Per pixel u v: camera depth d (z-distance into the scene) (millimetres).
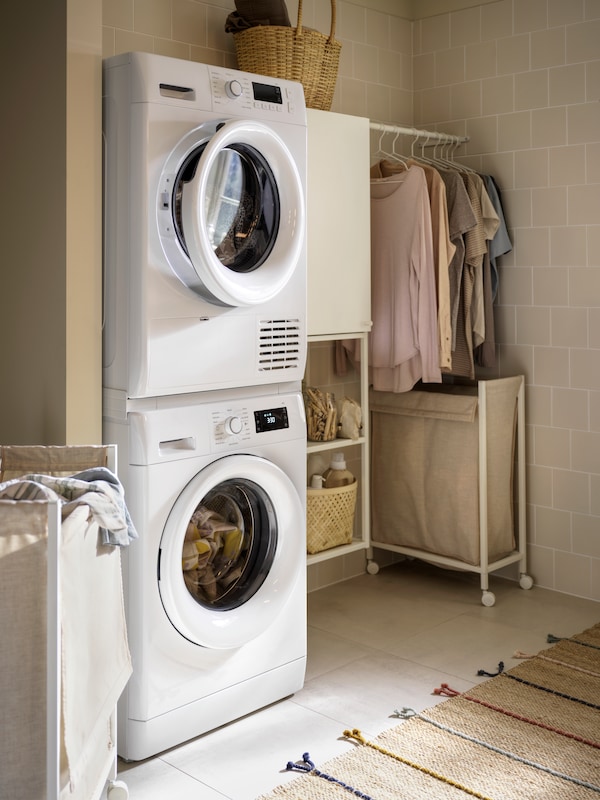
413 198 3445
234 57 3326
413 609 3549
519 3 3721
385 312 3578
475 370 3992
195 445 2381
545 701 2693
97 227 2328
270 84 2553
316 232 3102
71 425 2316
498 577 3980
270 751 2416
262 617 2557
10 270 2488
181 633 2385
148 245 2242
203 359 2398
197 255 2236
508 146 3807
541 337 3762
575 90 3578
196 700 2447
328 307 3174
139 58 2215
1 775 1371
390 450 3891
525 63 3725
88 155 2291
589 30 3520
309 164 3055
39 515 1355
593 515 3658
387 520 3934
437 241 3510
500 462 3664
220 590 2561
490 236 3688
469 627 3342
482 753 2385
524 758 2357
